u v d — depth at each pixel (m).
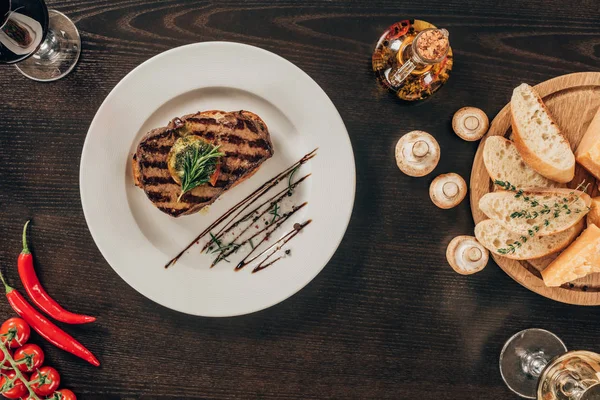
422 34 0.67
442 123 0.74
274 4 0.73
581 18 0.74
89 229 0.71
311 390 0.75
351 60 0.73
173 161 0.68
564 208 0.68
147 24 0.72
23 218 0.73
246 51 0.69
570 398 0.69
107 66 0.72
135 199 0.72
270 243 0.73
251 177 0.73
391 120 0.74
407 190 0.74
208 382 0.75
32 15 0.64
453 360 0.75
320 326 0.75
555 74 0.74
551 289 0.72
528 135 0.70
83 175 0.69
